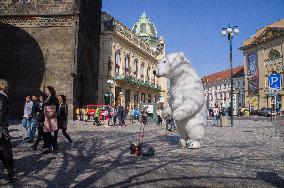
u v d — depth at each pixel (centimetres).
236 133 1619
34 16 2853
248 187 506
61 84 2783
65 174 600
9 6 2866
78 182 539
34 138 1186
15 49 2855
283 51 6025
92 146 1000
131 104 5272
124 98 5028
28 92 2806
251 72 6956
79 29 2872
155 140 1198
